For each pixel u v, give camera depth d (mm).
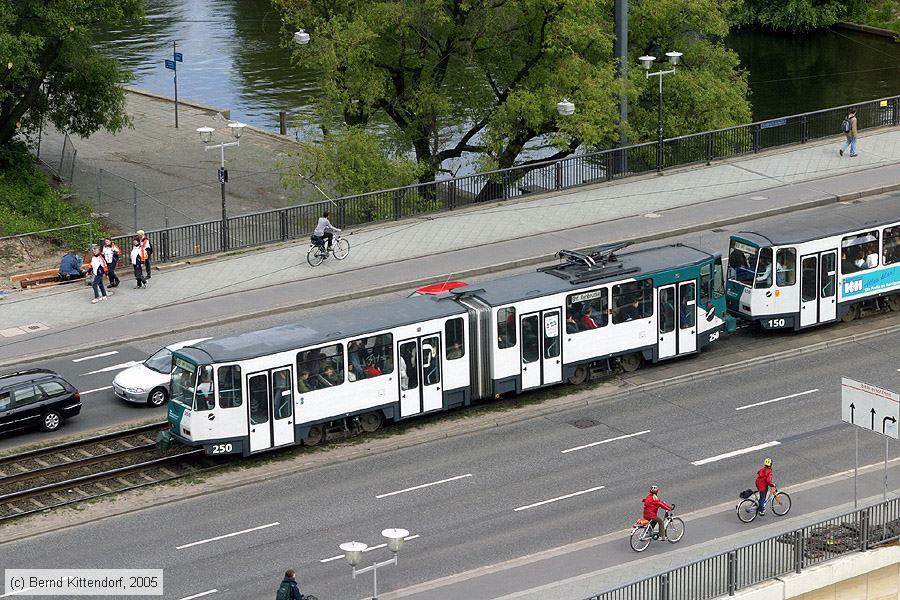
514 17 126500
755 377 88250
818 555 62906
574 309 86312
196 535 69375
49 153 155250
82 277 106375
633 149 127312
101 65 138625
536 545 67312
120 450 78688
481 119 136000
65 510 72312
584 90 124875
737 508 68875
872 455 76562
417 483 74812
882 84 191000
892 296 98688
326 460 77875
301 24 132875
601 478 74750
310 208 113938
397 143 137250
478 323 83125
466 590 62625
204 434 76250
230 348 77500
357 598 62562
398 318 81250
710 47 138375
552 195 122312
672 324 89625
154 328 95875
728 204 117562
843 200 117875
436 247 110500
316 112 138125
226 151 158375
